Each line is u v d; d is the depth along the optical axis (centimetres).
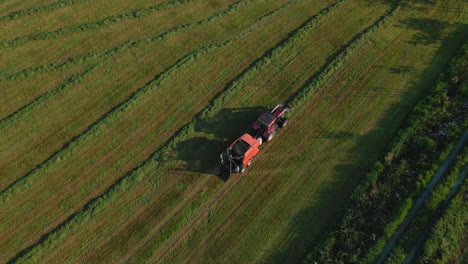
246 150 2189
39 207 2142
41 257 1975
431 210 2080
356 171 2319
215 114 2588
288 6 3381
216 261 1989
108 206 2156
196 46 3020
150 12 3275
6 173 2266
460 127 2441
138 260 1981
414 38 3103
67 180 2255
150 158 2353
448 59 2931
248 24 3219
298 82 2794
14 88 2691
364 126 2541
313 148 2434
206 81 2789
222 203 2197
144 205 2173
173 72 2806
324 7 3394
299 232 2080
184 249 2027
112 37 3069
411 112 2570
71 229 2055
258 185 2272
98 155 2370
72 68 2831
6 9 3247
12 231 2048
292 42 3050
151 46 3006
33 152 2369
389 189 2180
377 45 3048
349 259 1936
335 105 2662
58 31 3047
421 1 3419
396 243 1991
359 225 2056
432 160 2292
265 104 2658
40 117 2536
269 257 1997
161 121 2555
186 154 2388
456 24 3206
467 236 1997
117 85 2747
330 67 2856
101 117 2558
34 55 2903
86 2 3350
